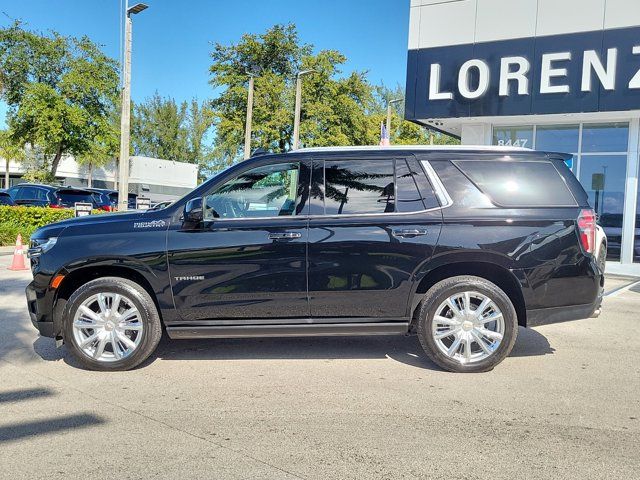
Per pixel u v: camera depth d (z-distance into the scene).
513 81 14.19
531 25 13.93
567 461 3.29
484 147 5.11
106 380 4.70
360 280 4.84
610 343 6.04
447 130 17.86
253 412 4.02
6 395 4.33
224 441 3.53
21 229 16.48
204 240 4.82
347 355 5.48
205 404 4.17
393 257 4.82
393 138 42.31
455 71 14.91
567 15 13.51
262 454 3.36
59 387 4.52
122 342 4.92
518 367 5.11
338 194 4.95
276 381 4.70
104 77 35.00
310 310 4.89
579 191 5.04
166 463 3.24
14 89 33.97
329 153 5.05
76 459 3.28
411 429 3.73
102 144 36.00
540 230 4.84
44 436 3.59
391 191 4.94
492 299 4.82
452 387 4.56
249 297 4.84
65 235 4.91
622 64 12.98
